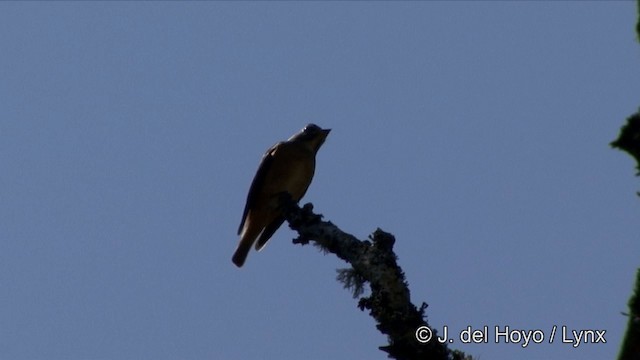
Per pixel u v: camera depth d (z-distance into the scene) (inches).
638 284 260.5
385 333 382.3
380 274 401.7
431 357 369.1
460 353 369.1
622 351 259.0
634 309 259.3
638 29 266.5
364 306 394.0
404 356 373.4
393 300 388.8
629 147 253.3
